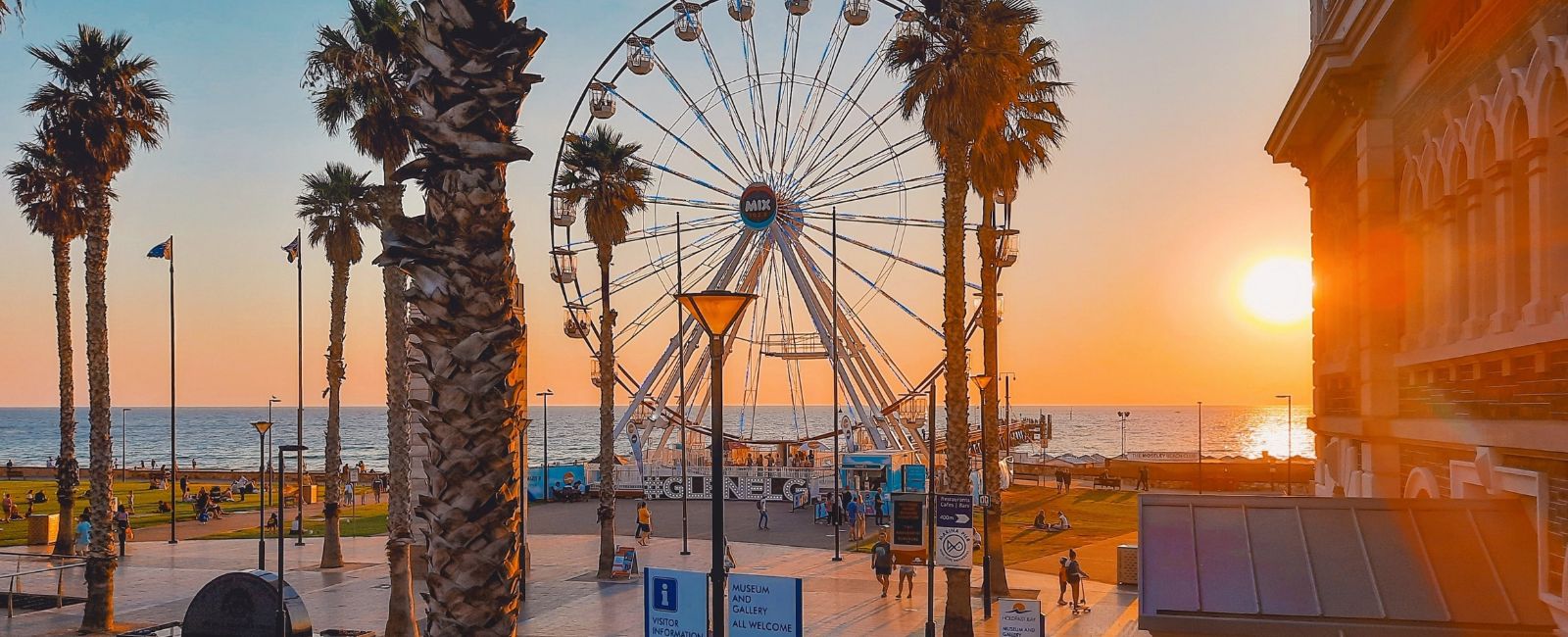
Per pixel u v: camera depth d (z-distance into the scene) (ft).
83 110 87.04
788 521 175.11
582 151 120.57
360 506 216.95
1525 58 39.47
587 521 178.09
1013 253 148.25
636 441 216.95
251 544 151.02
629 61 161.58
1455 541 42.27
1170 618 41.45
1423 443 51.49
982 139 92.63
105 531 88.38
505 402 28.68
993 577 101.45
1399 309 56.34
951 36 84.53
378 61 90.89
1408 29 51.21
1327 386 71.00
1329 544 43.60
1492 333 42.29
